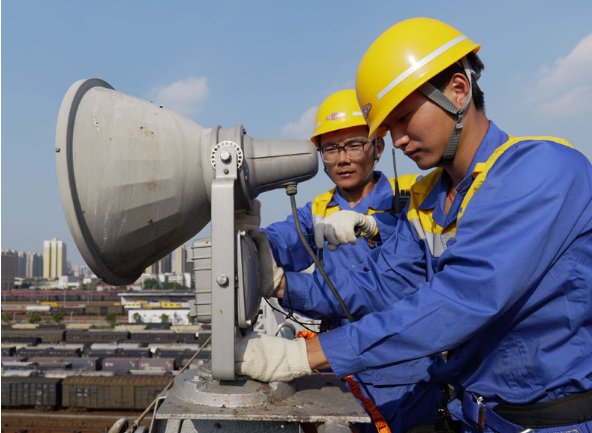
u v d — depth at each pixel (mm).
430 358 1550
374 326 1123
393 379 1520
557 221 1031
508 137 1276
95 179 1189
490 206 1075
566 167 1056
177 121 1298
